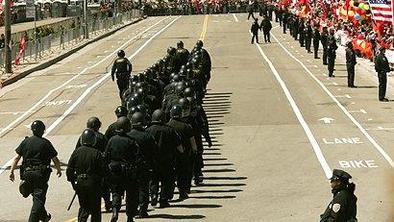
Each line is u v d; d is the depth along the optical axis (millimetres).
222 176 29812
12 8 129000
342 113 44094
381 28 64125
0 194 28844
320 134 38094
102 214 24500
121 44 96250
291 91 53625
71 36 96438
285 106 47219
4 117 47500
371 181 27906
